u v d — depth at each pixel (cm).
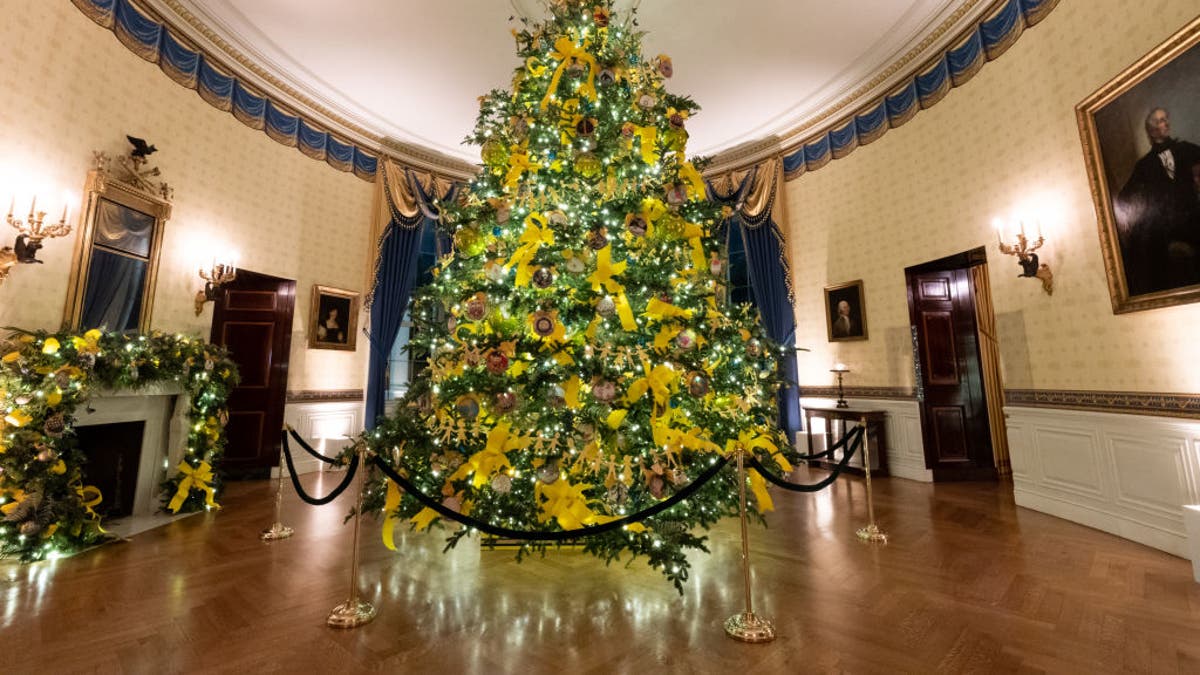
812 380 747
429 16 570
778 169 796
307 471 694
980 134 529
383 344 778
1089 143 400
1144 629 244
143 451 473
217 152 593
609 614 272
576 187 371
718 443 382
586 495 357
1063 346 443
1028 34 471
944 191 574
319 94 704
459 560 355
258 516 474
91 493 407
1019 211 483
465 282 382
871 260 671
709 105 738
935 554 356
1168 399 356
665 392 326
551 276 320
